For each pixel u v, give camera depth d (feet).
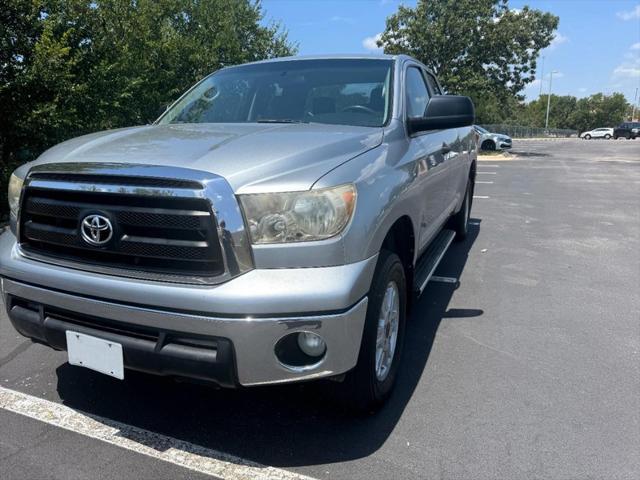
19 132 26.48
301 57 14.24
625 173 57.26
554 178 52.39
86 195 8.14
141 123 38.65
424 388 10.82
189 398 10.46
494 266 19.85
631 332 13.71
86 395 10.55
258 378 7.74
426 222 12.87
